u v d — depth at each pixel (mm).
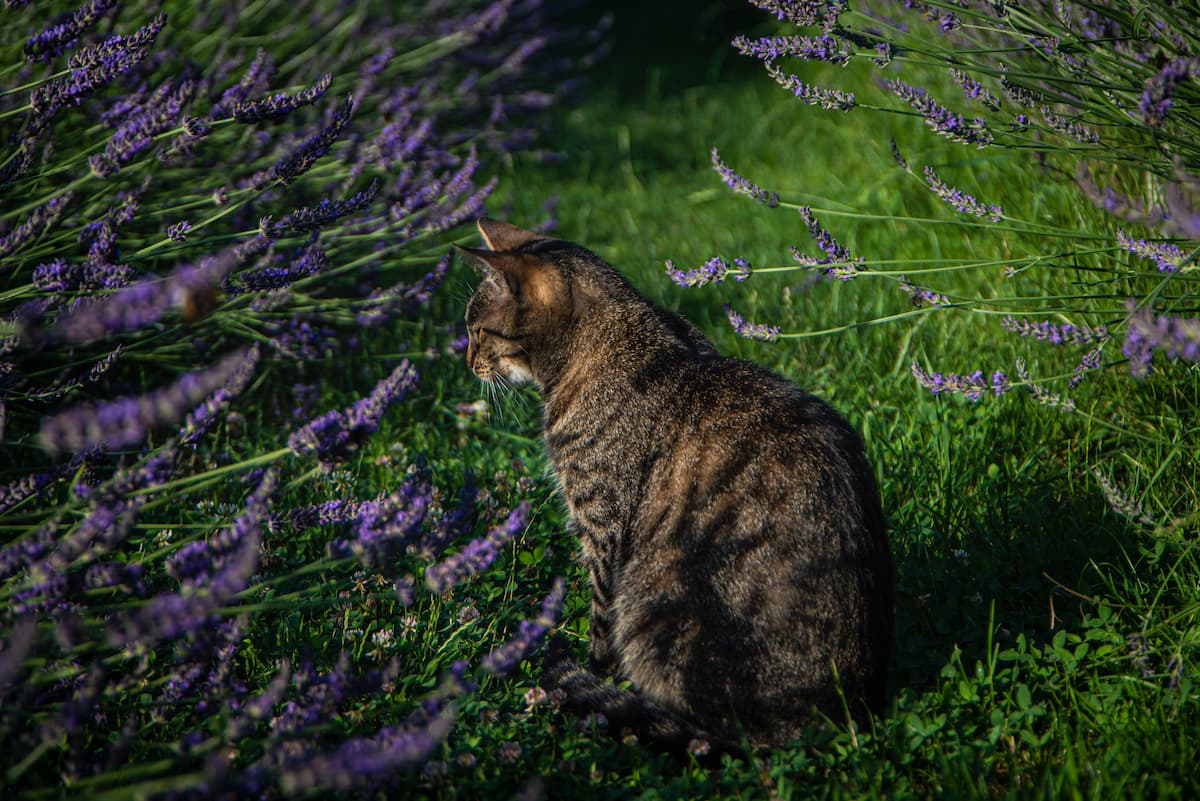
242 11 5410
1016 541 3523
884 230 5840
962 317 4773
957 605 3295
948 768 2541
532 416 4633
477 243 6020
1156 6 3387
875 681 2854
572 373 3484
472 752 2684
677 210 7074
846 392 4512
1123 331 3188
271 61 4902
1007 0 3482
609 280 3578
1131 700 2836
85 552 2314
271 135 5027
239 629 2498
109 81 2986
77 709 2127
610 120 8805
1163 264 3266
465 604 3271
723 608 2895
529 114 8039
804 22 3443
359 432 2328
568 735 2775
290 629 3115
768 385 3203
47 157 3623
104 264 2926
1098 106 3520
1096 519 3545
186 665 2518
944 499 3738
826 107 3494
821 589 2822
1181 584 3156
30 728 2422
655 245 6527
